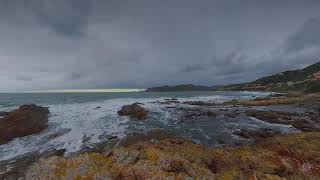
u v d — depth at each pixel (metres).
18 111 27.69
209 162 9.35
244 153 9.68
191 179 6.96
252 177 7.29
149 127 22.77
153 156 8.44
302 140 13.20
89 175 7.38
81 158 8.27
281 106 37.31
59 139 19.27
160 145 12.33
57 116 28.39
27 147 17.53
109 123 24.73
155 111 31.62
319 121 24.84
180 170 7.74
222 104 41.06
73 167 7.73
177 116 28.30
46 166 7.98
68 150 16.48
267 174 7.59
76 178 7.33
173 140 14.15
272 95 61.16
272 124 23.59
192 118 27.06
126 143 17.45
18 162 14.41
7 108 39.47
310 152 10.70
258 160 8.77
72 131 21.61
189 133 20.22
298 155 10.55
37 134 21.08
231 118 26.94
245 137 18.67
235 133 19.92
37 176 7.78
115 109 33.94
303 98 44.44
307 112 30.36
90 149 16.44
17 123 22.77
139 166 7.52
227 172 7.77
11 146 17.88
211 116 28.05
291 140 13.53
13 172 12.77
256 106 38.09
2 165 13.95
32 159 14.86
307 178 7.65
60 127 23.16
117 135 19.84
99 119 26.77
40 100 60.34
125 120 26.27
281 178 7.22
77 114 29.78
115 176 7.39
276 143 13.58
